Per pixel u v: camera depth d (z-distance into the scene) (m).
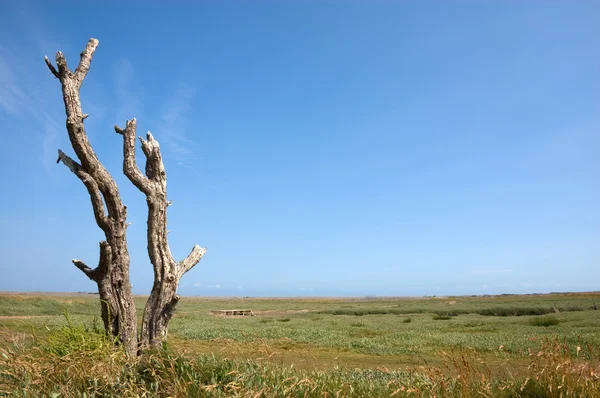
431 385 6.43
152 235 8.84
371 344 19.09
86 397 5.23
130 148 8.69
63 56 8.08
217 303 95.62
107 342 7.48
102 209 8.25
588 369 6.09
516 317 36.66
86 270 8.43
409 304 74.50
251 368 6.57
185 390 5.34
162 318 8.88
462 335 23.06
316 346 18.89
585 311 40.47
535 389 6.02
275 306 78.94
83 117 8.03
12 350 6.52
